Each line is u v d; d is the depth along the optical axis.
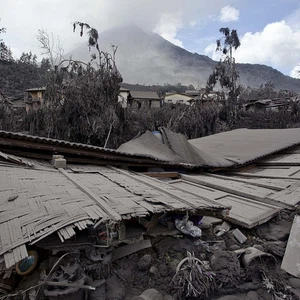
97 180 4.55
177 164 7.67
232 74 31.23
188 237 3.44
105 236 2.72
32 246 2.61
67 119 16.31
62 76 17.30
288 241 3.70
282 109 30.36
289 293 2.84
